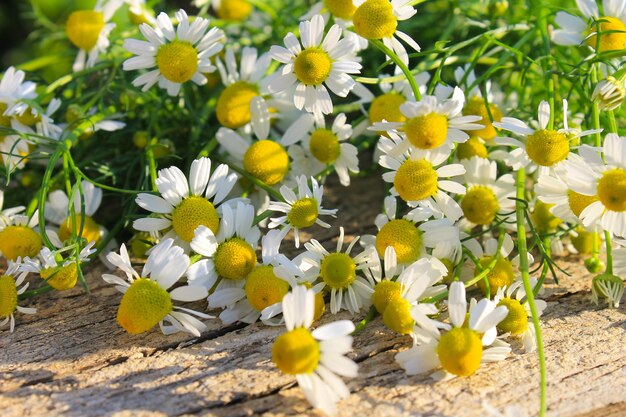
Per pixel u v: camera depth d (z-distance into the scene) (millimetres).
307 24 246
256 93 276
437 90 266
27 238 254
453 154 257
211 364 229
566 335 238
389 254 234
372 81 254
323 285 237
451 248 240
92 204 265
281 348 210
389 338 235
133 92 289
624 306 249
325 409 210
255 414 214
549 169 244
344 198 305
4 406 217
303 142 271
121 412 215
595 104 244
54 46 366
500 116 262
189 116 298
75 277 244
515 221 259
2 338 241
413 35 335
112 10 289
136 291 229
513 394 219
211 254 237
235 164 272
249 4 327
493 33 278
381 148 241
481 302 220
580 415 215
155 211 243
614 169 229
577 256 272
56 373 228
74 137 262
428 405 216
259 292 233
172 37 258
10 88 265
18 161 263
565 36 268
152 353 234
